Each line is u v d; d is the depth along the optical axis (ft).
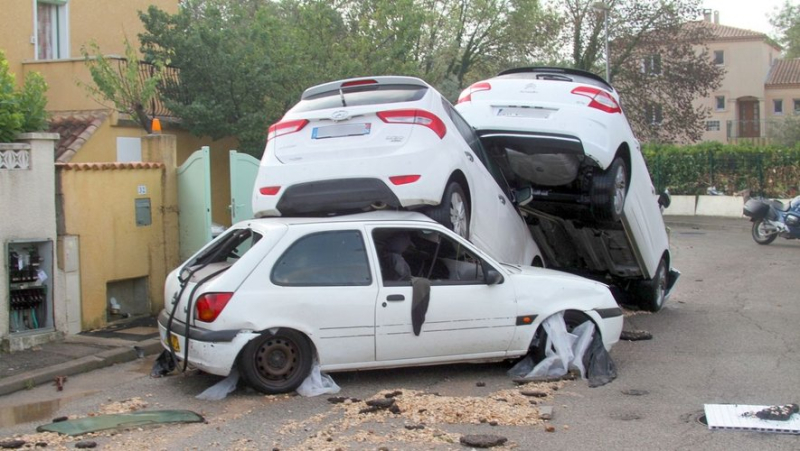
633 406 23.13
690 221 98.48
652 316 38.32
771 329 34.68
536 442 20.04
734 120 180.24
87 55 51.62
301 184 26.27
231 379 24.45
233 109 54.75
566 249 38.06
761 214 71.05
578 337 26.66
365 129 26.30
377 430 20.89
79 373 28.32
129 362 30.19
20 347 30.68
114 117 51.37
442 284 25.43
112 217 35.60
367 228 25.12
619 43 131.85
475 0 119.14
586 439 20.26
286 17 82.79
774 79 190.49
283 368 24.08
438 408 22.36
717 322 36.52
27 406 24.20
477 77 131.44
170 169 38.55
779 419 21.42
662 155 110.11
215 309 23.44
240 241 26.48
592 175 31.94
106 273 35.24
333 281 24.43
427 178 25.75
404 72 66.03
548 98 31.07
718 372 27.07
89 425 21.49
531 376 25.95
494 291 25.72
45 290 32.22
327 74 59.67
